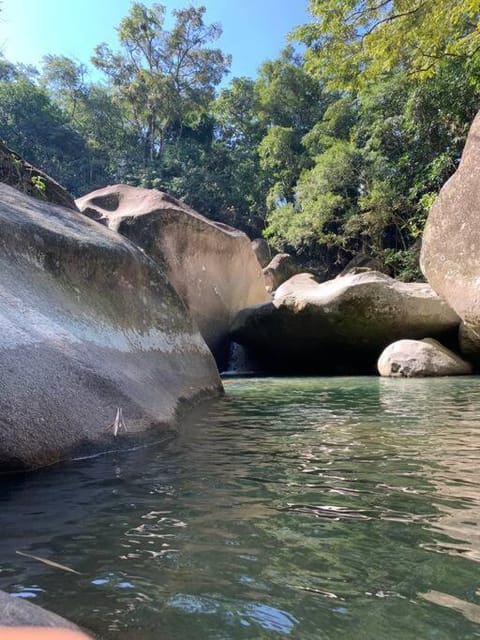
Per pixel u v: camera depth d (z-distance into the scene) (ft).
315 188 69.41
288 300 36.42
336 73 35.96
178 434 12.53
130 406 11.64
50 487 7.95
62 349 11.21
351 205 69.87
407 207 62.95
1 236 13.56
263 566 5.16
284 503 7.16
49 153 108.27
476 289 25.82
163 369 16.76
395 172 63.26
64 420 9.87
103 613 4.23
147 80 109.29
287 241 81.87
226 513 6.75
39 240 14.83
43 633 3.35
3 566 5.12
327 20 33.63
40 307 12.41
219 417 15.38
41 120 108.88
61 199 26.25
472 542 5.73
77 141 111.75
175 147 111.14
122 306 16.85
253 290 46.21
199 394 18.67
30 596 4.50
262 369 44.14
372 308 33.58
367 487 7.91
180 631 3.99
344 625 4.09
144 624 4.07
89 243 16.76
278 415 15.75
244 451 10.55
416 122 55.98
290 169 91.91
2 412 8.91
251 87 110.52
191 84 113.50
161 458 9.95
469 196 26.13
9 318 10.61
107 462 9.55
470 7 30.94
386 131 62.54
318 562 5.25
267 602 4.45
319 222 68.95
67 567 5.10
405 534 5.99
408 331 34.53
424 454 10.12
